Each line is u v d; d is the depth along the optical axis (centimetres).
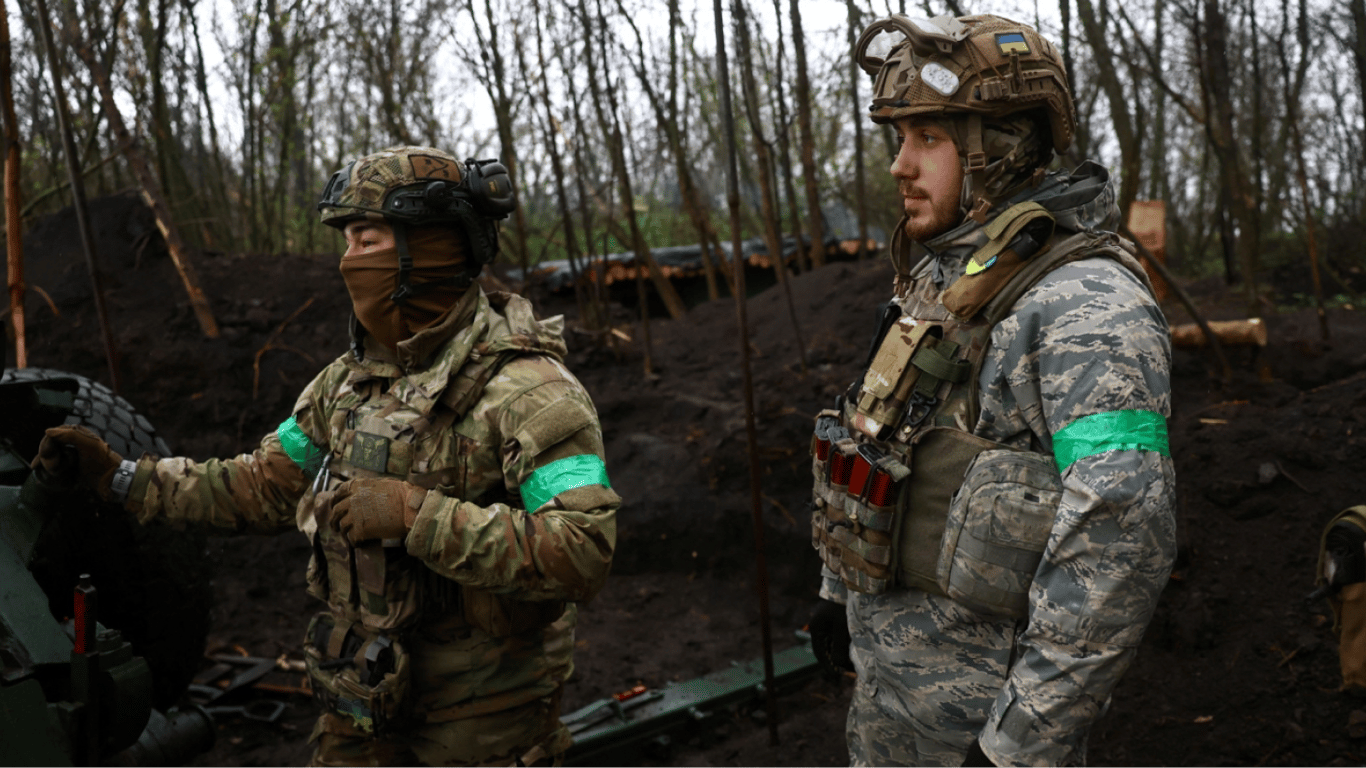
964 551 137
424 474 152
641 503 388
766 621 258
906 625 150
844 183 669
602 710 271
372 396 162
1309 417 338
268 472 179
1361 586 213
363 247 156
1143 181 812
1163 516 123
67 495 169
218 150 582
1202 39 511
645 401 444
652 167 606
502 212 160
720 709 283
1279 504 304
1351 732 223
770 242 546
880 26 151
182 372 431
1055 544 125
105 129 536
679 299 605
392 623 148
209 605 244
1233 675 253
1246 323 384
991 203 144
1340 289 678
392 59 542
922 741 152
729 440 395
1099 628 122
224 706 286
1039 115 145
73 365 427
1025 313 134
